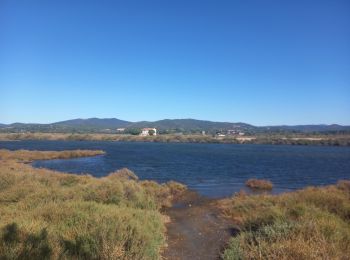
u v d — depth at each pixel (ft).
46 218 34.01
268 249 28.07
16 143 403.34
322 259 25.21
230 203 64.80
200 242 39.24
